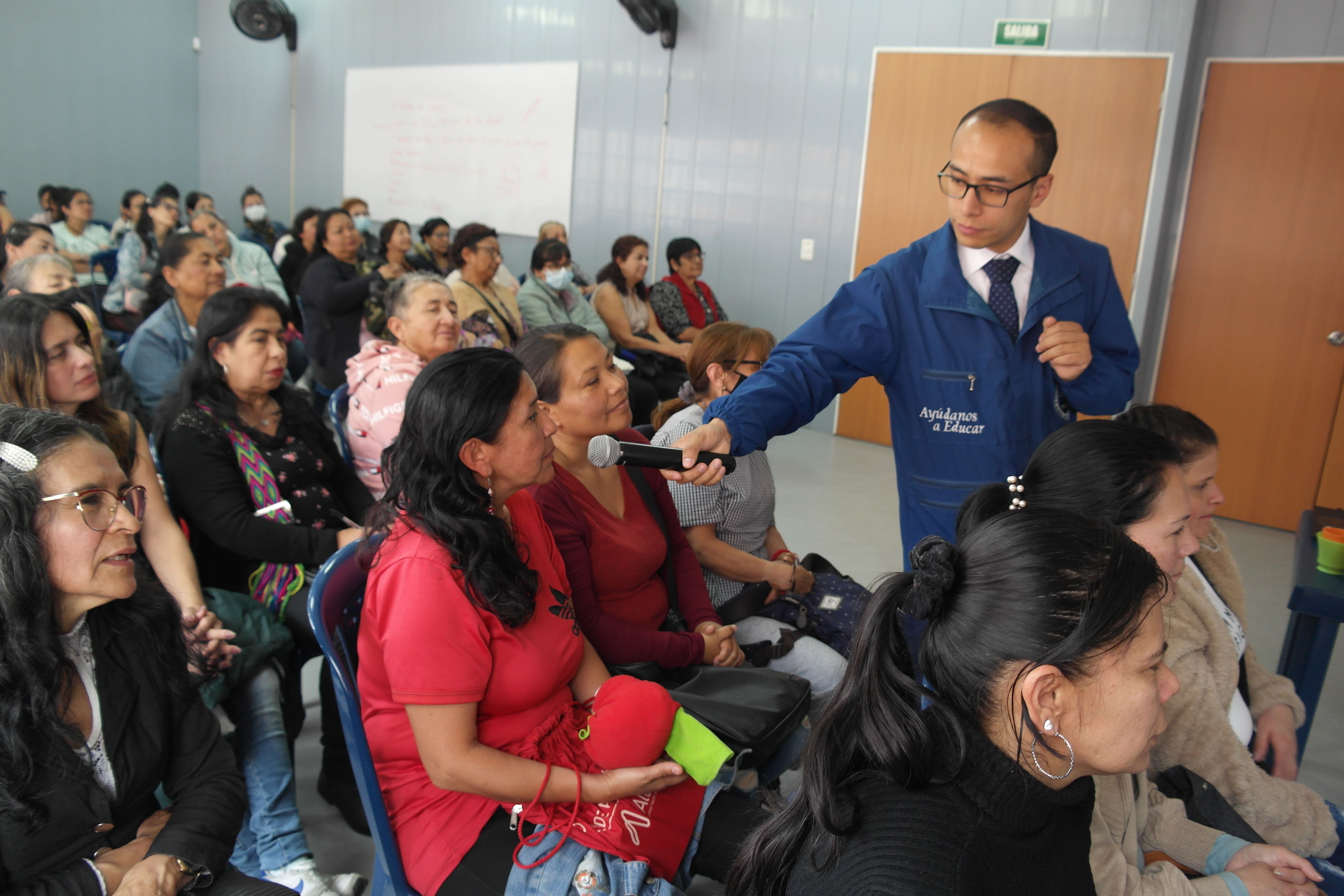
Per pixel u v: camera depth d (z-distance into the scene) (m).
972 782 0.73
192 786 1.17
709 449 1.35
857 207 5.25
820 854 0.74
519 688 1.20
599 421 1.56
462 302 3.94
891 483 4.49
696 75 5.71
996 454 1.64
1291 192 4.10
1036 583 0.72
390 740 1.20
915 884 0.68
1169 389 4.52
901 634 0.80
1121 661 0.71
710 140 5.73
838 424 5.46
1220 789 1.31
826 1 5.14
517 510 1.34
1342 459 4.12
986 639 0.73
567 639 1.29
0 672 0.96
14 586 0.96
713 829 1.25
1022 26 4.58
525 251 6.81
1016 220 1.52
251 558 1.83
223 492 1.81
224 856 1.15
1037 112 1.47
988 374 1.62
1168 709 1.31
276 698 1.63
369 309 4.16
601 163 6.27
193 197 7.27
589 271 6.46
